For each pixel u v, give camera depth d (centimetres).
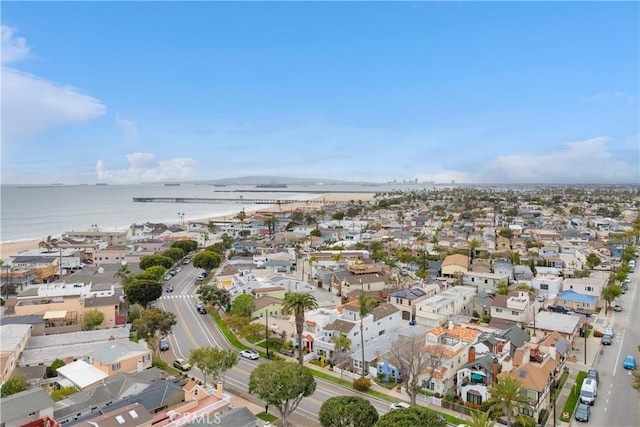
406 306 10512
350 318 8688
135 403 5338
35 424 5109
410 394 6219
